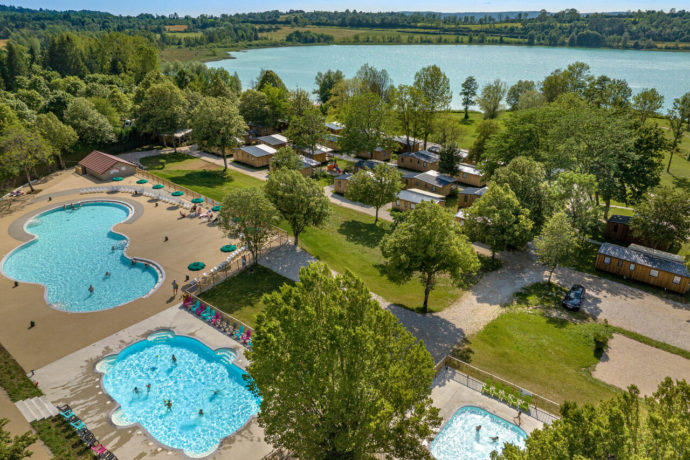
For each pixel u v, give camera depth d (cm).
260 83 16988
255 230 5747
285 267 6072
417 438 2831
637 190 7225
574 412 2125
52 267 6047
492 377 3975
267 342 2631
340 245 6894
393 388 2623
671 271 5544
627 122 7375
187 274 5806
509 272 6088
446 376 4094
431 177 9469
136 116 11731
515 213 5766
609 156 6975
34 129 9069
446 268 4775
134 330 4709
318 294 2984
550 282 5809
